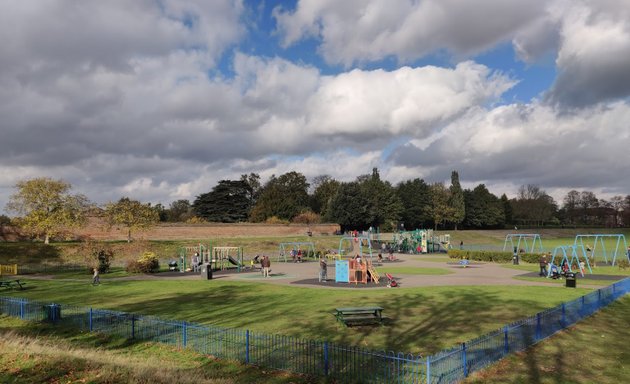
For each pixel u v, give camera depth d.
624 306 24.47
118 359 15.18
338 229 105.25
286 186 147.00
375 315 19.89
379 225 124.94
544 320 17.66
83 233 67.88
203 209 133.25
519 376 13.24
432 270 46.25
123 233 71.38
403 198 136.38
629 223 160.75
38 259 54.00
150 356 16.11
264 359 14.76
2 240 65.12
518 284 33.81
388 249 79.44
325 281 36.53
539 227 151.88
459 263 54.88
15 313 23.34
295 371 13.61
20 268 49.03
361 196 119.75
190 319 21.66
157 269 48.59
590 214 175.12
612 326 19.67
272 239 85.06
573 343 16.77
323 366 13.84
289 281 37.19
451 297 27.23
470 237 120.88
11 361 14.02
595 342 17.00
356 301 26.09
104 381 12.45
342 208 118.19
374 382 12.42
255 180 157.38
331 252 73.75
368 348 15.92
